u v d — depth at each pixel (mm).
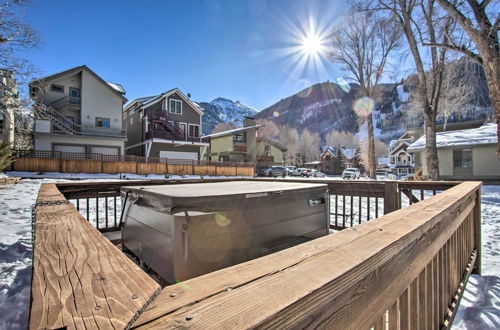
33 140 17812
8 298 2086
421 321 1210
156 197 1850
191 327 407
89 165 16938
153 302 492
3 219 4316
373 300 765
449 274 1788
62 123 18016
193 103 24812
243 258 1895
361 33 17734
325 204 2768
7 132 15133
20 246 3119
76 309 469
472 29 7969
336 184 4086
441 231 1498
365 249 792
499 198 8398
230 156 30125
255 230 1981
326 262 689
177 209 1623
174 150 23797
